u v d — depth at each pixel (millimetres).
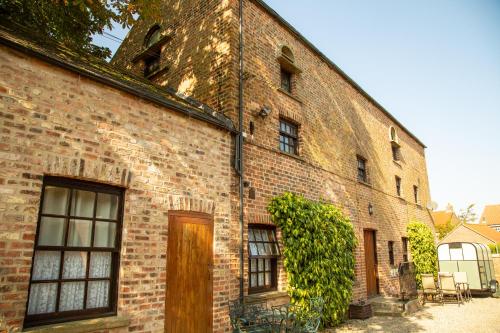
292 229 8258
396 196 16266
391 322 9531
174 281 5875
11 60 4473
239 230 7324
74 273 4812
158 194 5859
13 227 4133
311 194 10023
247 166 7977
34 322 4285
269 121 9023
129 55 12234
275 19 10250
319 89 11781
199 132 6836
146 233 5559
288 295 8250
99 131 5191
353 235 9906
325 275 8367
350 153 12875
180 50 9984
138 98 5832
